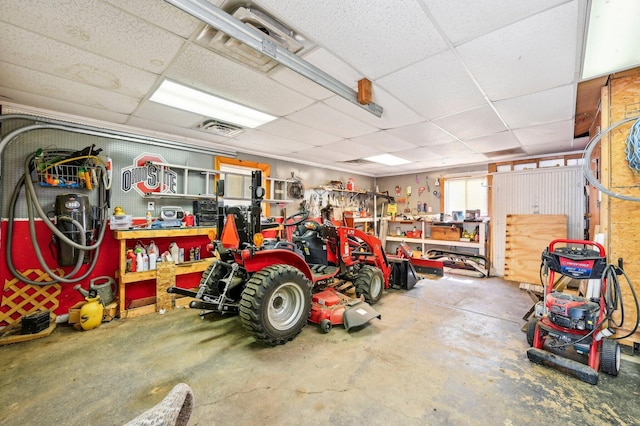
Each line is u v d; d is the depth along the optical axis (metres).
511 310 3.46
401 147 4.54
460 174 6.20
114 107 2.81
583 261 2.16
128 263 3.25
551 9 1.48
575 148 4.59
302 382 1.96
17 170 2.78
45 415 1.65
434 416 1.64
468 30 1.65
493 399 1.79
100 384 1.95
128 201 3.47
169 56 1.91
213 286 2.89
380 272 3.82
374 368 2.15
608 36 1.75
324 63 2.02
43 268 2.79
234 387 1.91
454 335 2.74
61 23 1.55
